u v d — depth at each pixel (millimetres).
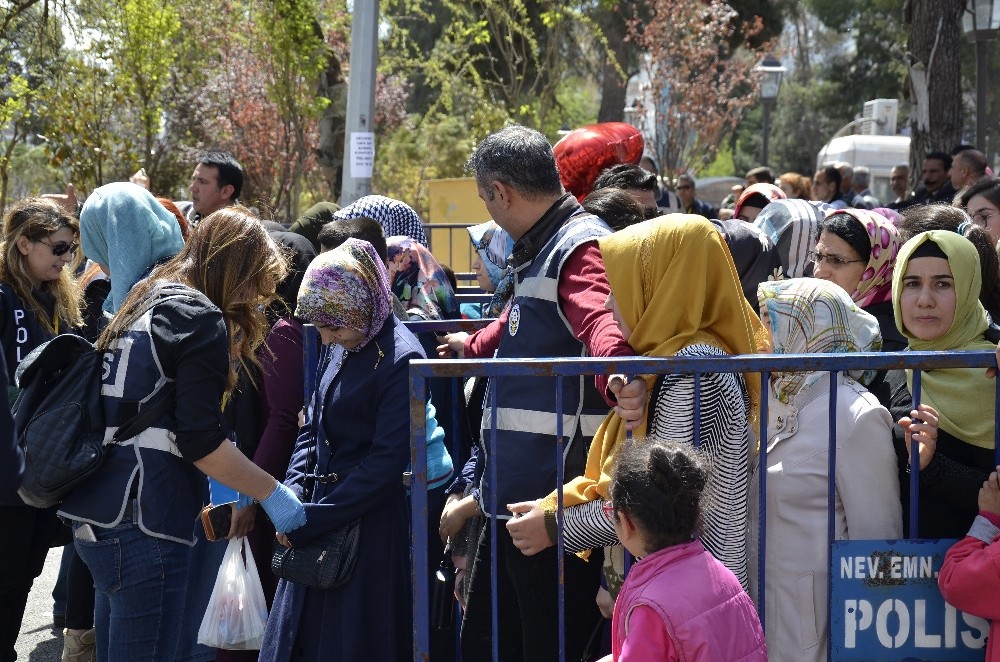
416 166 22953
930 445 2627
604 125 5078
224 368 3074
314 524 3160
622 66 21156
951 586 2488
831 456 2582
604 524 2592
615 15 20406
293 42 11188
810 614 2695
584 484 2686
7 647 3838
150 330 3041
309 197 17484
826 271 3584
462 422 3916
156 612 3133
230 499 3467
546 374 2527
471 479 3492
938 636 2602
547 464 2924
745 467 2605
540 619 3020
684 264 2531
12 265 4363
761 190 5660
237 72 16766
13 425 2865
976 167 7164
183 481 3146
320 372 3484
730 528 2574
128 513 3064
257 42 12836
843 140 20812
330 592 3240
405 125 23547
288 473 3568
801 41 47219
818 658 2697
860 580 2600
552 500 2695
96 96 12102
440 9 21281
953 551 2531
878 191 20000
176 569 3170
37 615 5184
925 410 2623
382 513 3275
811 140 44812
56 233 4363
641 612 2227
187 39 14438
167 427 3096
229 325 3266
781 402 2812
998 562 2398
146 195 3564
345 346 3307
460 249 13508
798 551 2711
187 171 17703
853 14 33781
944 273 2918
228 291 3242
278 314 4359
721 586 2268
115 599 3111
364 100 8750
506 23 15781
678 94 17859
